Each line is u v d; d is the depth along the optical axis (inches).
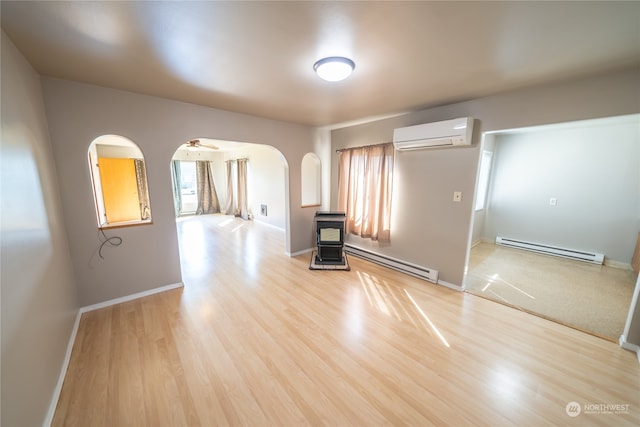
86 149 88.9
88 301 95.5
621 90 73.5
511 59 66.8
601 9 45.4
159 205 107.7
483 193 190.2
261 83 84.9
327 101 105.5
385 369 68.4
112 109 91.9
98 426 52.5
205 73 76.7
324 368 68.7
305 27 52.3
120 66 72.1
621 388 62.4
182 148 307.3
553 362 71.1
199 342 79.1
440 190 118.0
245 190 290.5
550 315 95.3
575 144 154.7
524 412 56.1
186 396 59.7
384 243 145.3
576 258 157.1
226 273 135.3
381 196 140.3
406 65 70.6
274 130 143.3
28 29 52.4
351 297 109.2
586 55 64.1
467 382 64.1
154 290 110.7
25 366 46.8
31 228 56.6
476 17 48.5
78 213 90.1
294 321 90.9
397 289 117.0
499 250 179.5
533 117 89.2
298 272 137.1
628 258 142.1
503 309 99.6
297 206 163.3
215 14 47.6
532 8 45.4
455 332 84.7
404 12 47.0
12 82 56.2
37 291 55.8
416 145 117.3
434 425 53.0
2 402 38.7
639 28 51.6
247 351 75.2
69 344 75.1
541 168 169.0
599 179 148.1
